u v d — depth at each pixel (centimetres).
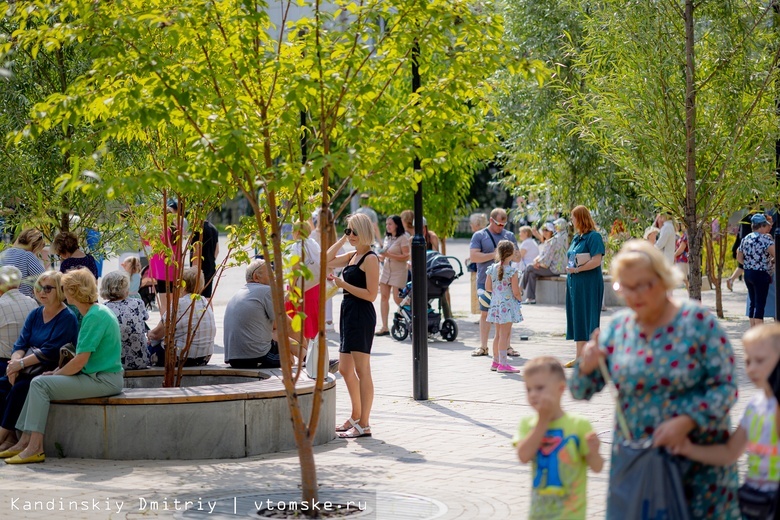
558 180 1947
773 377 442
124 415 891
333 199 720
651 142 1048
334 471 827
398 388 1244
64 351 904
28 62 1205
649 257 452
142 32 740
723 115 1062
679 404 452
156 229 1048
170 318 1069
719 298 1972
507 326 1352
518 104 1897
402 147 709
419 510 691
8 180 1198
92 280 916
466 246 4838
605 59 1148
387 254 1742
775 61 1055
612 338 474
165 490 770
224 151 654
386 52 745
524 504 707
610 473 470
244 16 692
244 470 844
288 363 710
